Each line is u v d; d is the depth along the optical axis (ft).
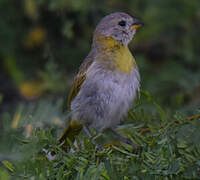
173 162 20.71
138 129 25.99
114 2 42.24
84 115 32.99
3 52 41.39
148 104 31.01
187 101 38.75
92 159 21.81
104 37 33.68
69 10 41.45
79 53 42.04
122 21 33.96
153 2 42.06
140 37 42.78
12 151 22.93
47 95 40.75
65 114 30.99
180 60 42.63
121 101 31.89
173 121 22.93
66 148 26.17
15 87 41.55
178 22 41.91
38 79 41.91
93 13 41.83
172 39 42.96
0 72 42.93
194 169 21.24
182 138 22.38
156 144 22.35
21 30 42.01
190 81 39.09
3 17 41.24
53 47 41.68
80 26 42.29
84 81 32.86
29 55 42.60
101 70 32.14
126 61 32.32
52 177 20.79
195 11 41.88
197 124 22.68
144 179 20.98
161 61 43.34
